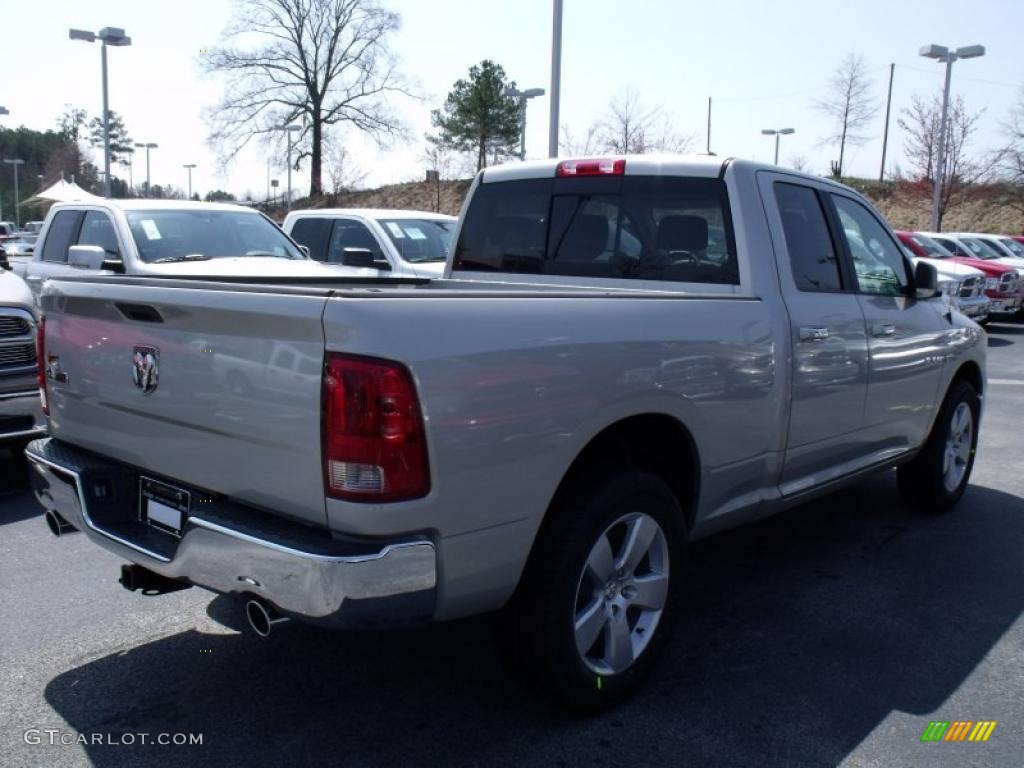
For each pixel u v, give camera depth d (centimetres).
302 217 1177
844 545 539
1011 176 3641
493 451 284
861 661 389
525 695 350
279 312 270
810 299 435
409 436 263
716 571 496
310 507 273
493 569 291
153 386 316
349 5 5328
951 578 487
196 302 292
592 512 319
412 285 521
